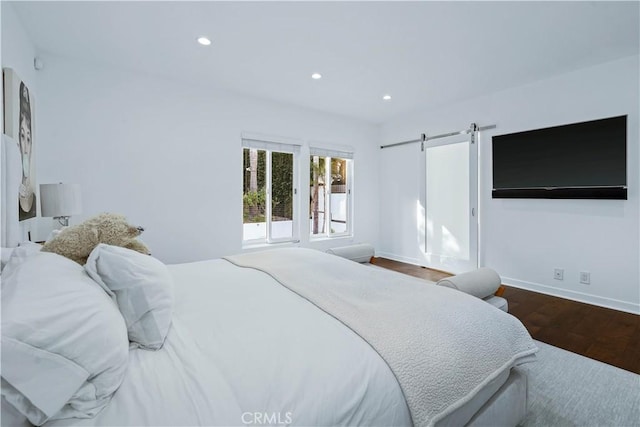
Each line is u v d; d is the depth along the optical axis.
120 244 1.31
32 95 2.32
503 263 3.70
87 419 0.68
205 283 1.65
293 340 1.02
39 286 0.78
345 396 0.80
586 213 3.07
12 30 2.03
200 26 2.28
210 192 3.58
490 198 3.80
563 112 3.17
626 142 2.77
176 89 3.33
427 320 1.19
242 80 3.32
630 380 1.80
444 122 4.27
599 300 3.00
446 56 2.75
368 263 3.76
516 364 1.23
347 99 3.96
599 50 2.65
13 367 0.61
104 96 2.94
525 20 2.19
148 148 3.18
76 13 2.10
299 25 2.26
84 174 2.85
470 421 1.09
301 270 1.90
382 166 5.22
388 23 2.23
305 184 4.41
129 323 0.99
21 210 1.96
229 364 0.87
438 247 4.39
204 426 0.66
